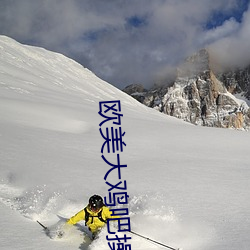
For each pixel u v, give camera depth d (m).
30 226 6.07
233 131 29.05
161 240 5.67
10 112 25.97
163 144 20.03
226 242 5.58
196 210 7.41
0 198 7.86
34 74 76.56
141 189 9.27
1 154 12.81
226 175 11.72
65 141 17.84
